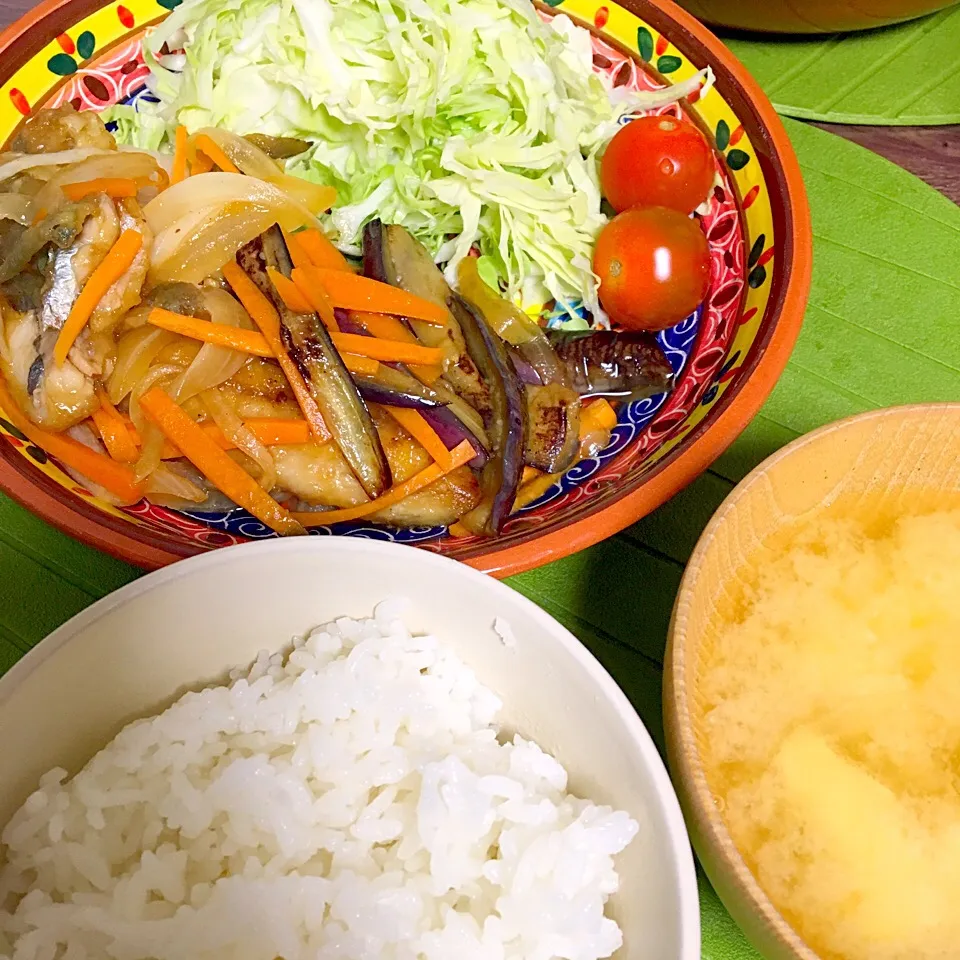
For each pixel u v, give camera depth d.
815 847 0.16
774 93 0.30
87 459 0.22
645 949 0.15
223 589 0.17
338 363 0.23
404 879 0.17
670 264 0.25
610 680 0.16
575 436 0.24
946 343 0.26
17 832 0.16
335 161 0.28
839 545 0.19
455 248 0.27
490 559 0.20
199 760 0.17
